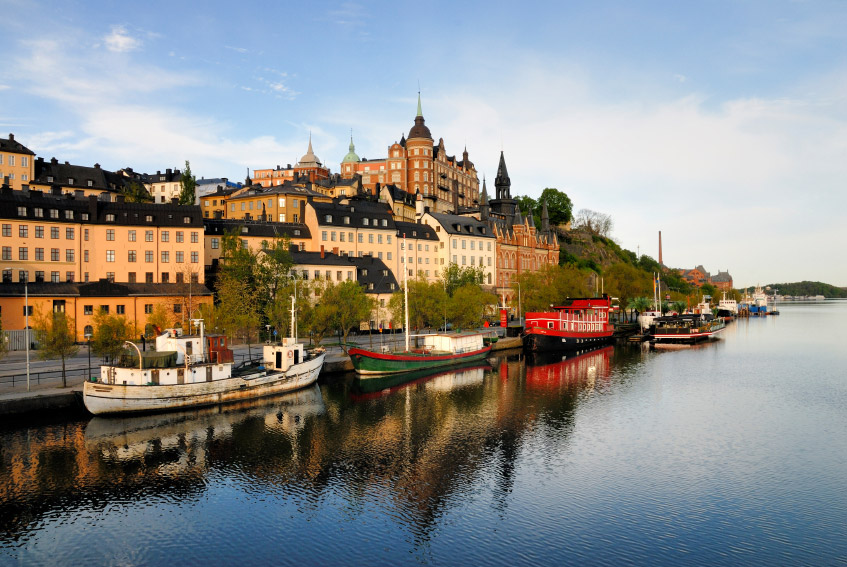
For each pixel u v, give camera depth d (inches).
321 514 1171.9
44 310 2945.4
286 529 1109.7
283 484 1321.4
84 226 3309.5
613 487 1299.2
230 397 2023.9
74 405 1829.5
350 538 1073.5
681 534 1080.8
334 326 2896.2
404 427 1774.1
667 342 4367.6
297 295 3004.4
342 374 2652.6
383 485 1317.7
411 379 2603.3
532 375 2741.1
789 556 1003.3
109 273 3361.2
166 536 1085.1
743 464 1440.7
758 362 3196.4
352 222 4515.3
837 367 2989.7
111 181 5767.7
